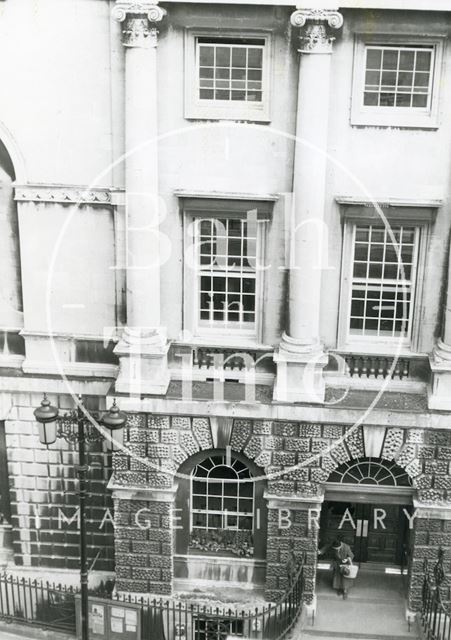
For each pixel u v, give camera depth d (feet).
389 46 74.84
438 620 84.33
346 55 74.59
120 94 76.95
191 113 77.00
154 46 74.38
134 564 88.28
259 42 75.51
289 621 84.69
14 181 81.00
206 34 75.10
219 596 87.97
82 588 78.84
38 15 75.51
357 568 88.43
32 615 87.04
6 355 86.58
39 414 72.69
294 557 85.92
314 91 74.13
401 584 90.53
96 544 91.45
